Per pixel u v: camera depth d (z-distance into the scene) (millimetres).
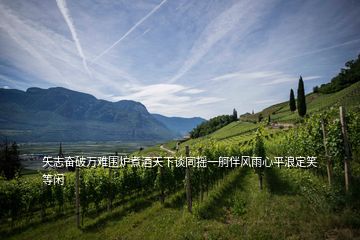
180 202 18453
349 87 114562
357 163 16266
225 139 103188
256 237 9516
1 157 53875
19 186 18609
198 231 11430
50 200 20656
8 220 19406
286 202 13312
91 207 21297
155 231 12500
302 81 90062
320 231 9000
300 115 89125
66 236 13758
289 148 25312
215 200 17062
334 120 13539
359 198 10961
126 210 18172
